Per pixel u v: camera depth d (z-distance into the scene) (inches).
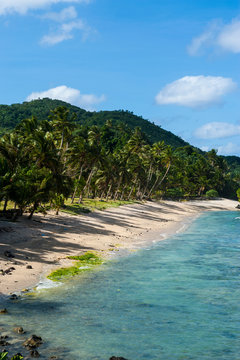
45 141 2016.5
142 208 3649.1
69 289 778.8
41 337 527.8
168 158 5027.1
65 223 1813.5
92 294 751.1
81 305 677.3
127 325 589.9
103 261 1087.0
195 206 4894.2
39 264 965.8
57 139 3602.4
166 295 763.4
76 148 2957.7
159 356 485.7
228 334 564.4
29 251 1104.8
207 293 783.1
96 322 596.1
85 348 498.3
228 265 1081.4
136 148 5191.9
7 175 1595.7
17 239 1248.2
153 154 5068.9
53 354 474.9
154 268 1024.2
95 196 4271.7
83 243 1346.0
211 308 684.7
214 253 1298.0
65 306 668.1
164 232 1953.7
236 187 7662.4
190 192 6525.6
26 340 505.4
